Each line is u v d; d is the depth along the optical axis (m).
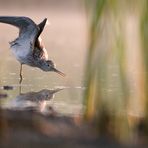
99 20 11.62
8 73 23.62
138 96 17.53
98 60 12.27
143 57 11.91
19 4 59.00
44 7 58.75
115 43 11.85
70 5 60.22
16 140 11.78
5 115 13.74
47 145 11.62
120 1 11.60
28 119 13.45
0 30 44.44
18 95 18.45
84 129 12.91
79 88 20.20
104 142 12.01
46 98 18.03
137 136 12.52
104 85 18.70
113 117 13.01
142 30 11.70
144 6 11.60
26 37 21.59
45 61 22.67
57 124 13.35
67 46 35.53
